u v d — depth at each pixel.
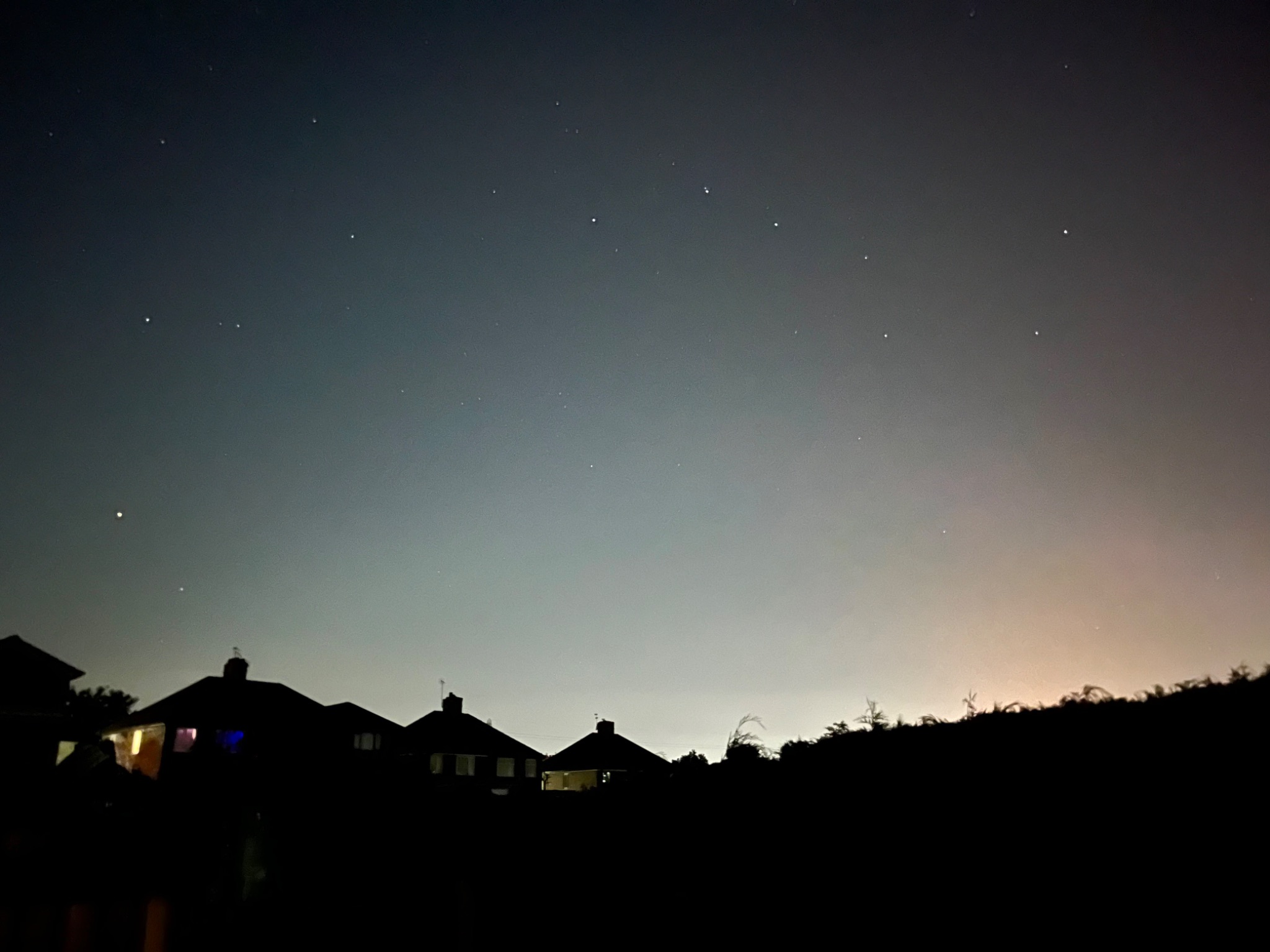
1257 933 4.61
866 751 9.11
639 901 10.55
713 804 11.11
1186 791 5.42
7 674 27.14
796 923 7.99
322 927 13.27
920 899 6.81
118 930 12.03
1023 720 7.64
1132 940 5.14
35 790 15.11
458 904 12.32
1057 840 5.96
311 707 38.69
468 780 47.72
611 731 50.22
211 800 15.92
